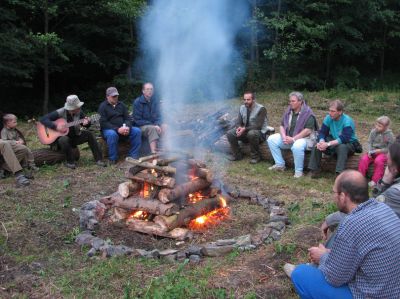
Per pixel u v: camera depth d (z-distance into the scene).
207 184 4.99
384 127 5.87
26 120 12.16
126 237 4.47
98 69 14.56
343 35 16.05
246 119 7.36
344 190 2.65
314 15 15.16
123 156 7.61
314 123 6.71
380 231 2.46
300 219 4.87
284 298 3.29
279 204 5.38
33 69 12.16
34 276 3.70
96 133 7.83
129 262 3.87
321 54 16.31
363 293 2.49
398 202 3.28
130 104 13.05
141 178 4.58
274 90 14.84
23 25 11.93
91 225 4.61
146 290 3.43
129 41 13.74
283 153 7.05
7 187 5.92
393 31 16.58
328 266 2.60
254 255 3.97
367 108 11.60
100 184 6.13
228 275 3.61
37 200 5.45
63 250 4.16
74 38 13.25
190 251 4.05
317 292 2.67
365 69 18.31
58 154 7.06
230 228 4.70
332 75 16.25
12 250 4.18
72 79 14.57
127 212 4.77
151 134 7.36
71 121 7.00
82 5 12.70
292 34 14.38
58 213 5.00
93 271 3.73
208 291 3.37
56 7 11.58
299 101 6.68
